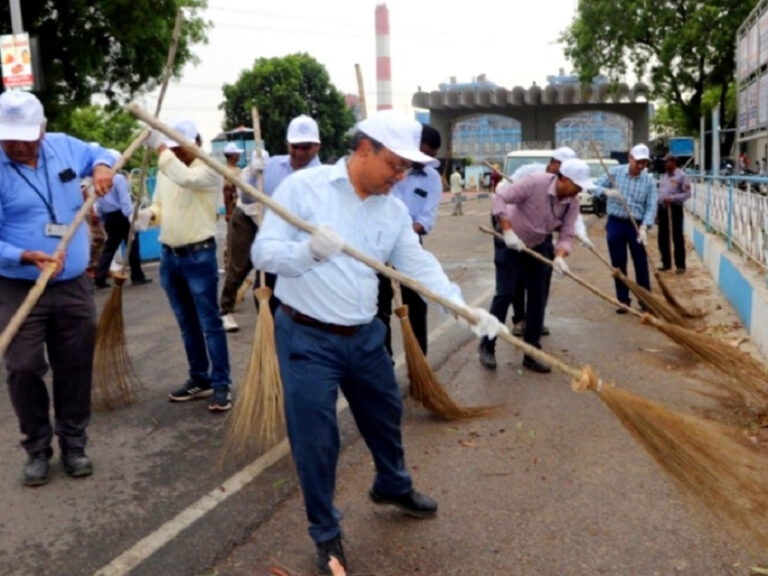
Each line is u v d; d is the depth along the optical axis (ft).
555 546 11.17
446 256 46.62
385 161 9.68
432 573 10.55
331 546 10.41
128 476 13.93
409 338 16.06
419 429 15.87
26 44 37.78
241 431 14.85
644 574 10.41
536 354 10.64
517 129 202.80
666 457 10.55
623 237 26.76
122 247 44.19
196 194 16.48
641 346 22.45
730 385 16.96
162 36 59.93
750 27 45.14
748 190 26.45
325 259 9.43
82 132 119.34
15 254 12.27
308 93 145.89
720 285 30.30
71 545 11.50
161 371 20.84
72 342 13.66
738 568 10.52
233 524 12.00
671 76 92.32
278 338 10.43
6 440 15.84
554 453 14.51
